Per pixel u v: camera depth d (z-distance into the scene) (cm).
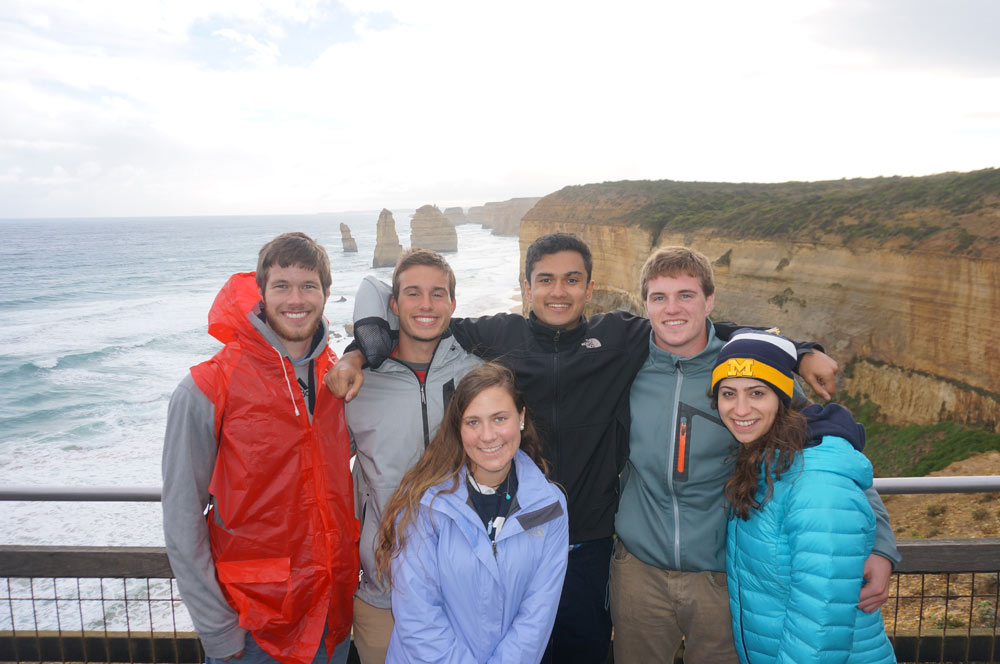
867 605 211
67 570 309
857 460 211
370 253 16362
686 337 262
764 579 225
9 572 310
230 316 217
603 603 292
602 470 282
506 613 224
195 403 215
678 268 258
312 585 229
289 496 223
